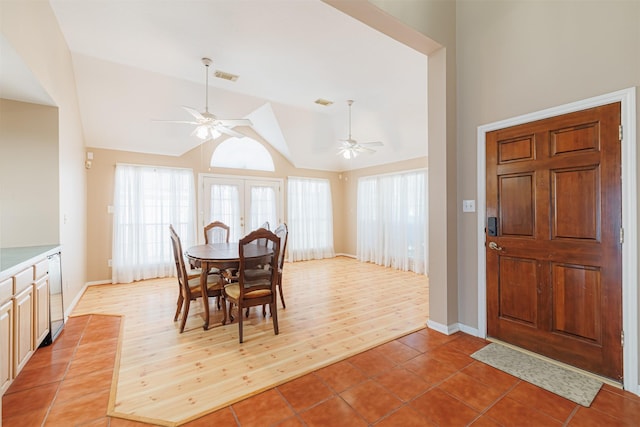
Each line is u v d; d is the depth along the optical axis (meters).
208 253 3.16
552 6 2.17
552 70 2.18
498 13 2.48
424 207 5.50
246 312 3.30
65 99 3.23
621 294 1.87
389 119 5.11
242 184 6.05
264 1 2.44
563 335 2.15
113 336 2.74
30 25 2.17
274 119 5.33
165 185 5.14
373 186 6.62
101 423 1.60
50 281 2.58
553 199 2.19
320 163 7.00
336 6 2.12
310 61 3.45
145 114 4.45
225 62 3.51
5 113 2.78
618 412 1.64
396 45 3.10
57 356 2.35
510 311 2.46
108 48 3.25
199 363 2.24
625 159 1.84
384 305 3.63
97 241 4.66
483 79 2.59
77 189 3.90
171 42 3.10
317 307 3.56
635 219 1.81
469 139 2.70
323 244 7.23
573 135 2.08
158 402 1.77
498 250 2.52
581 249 2.05
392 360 2.25
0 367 1.52
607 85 1.92
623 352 1.86
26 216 2.84
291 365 2.20
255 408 1.71
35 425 1.58
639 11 1.79
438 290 2.80
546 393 1.82
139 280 4.86
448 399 1.77
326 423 1.58
